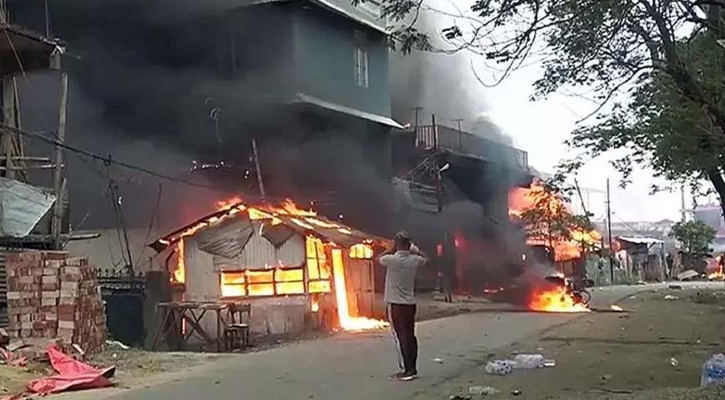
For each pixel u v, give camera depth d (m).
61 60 17.30
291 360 13.29
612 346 14.80
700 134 14.73
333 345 15.47
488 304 27.30
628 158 21.02
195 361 13.61
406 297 11.17
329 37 25.91
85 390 10.81
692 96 9.98
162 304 17.48
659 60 9.80
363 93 27.38
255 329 19.41
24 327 13.71
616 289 38.56
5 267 14.27
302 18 24.78
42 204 15.86
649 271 63.56
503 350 14.17
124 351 14.94
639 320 20.14
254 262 19.91
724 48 9.80
